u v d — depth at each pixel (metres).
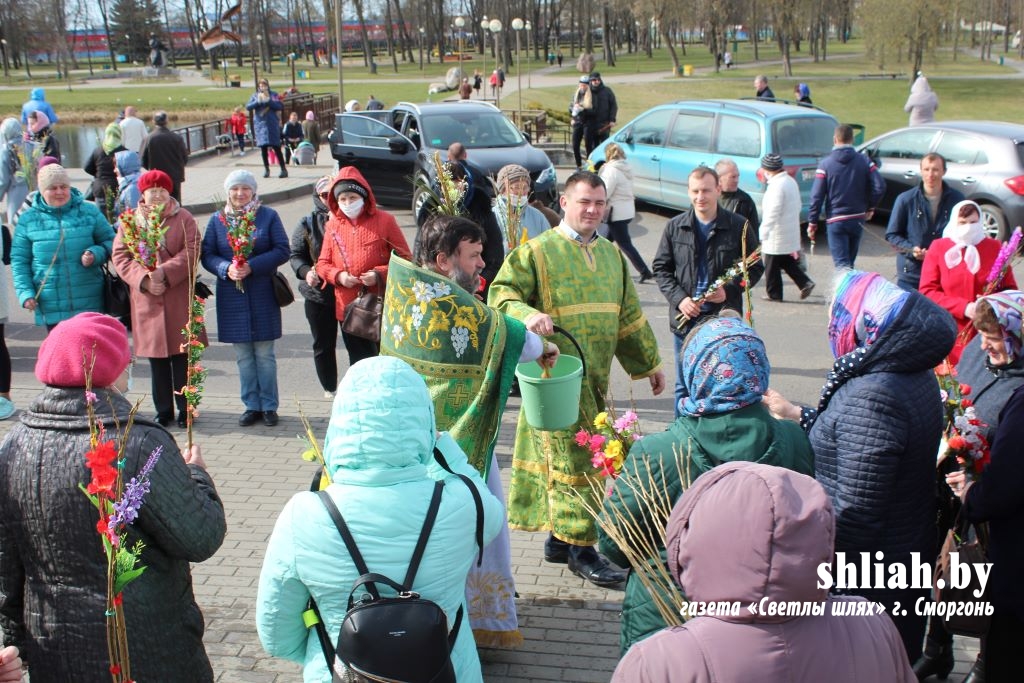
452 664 2.57
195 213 16.86
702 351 2.82
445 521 2.58
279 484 6.11
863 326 3.22
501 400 3.83
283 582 2.57
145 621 2.80
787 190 10.26
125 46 108.38
